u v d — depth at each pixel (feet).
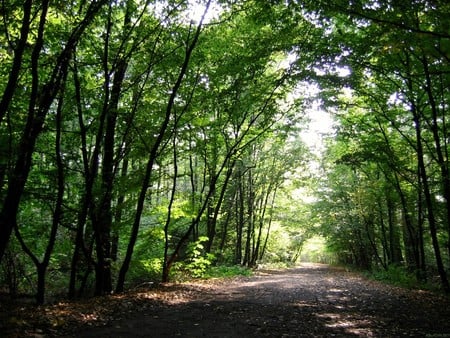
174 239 86.07
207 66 57.31
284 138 73.05
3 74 38.83
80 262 49.83
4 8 30.04
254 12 46.01
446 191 51.98
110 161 45.93
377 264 118.32
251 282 68.49
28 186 44.37
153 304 38.17
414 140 66.59
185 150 63.41
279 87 65.10
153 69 50.57
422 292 52.39
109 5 38.24
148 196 61.67
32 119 30.30
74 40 32.78
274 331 26.81
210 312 34.47
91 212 42.45
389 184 78.89
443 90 53.52
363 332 26.58
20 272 50.39
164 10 42.39
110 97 43.78
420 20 36.09
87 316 29.91
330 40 50.37
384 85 60.64
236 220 115.03
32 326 25.16
